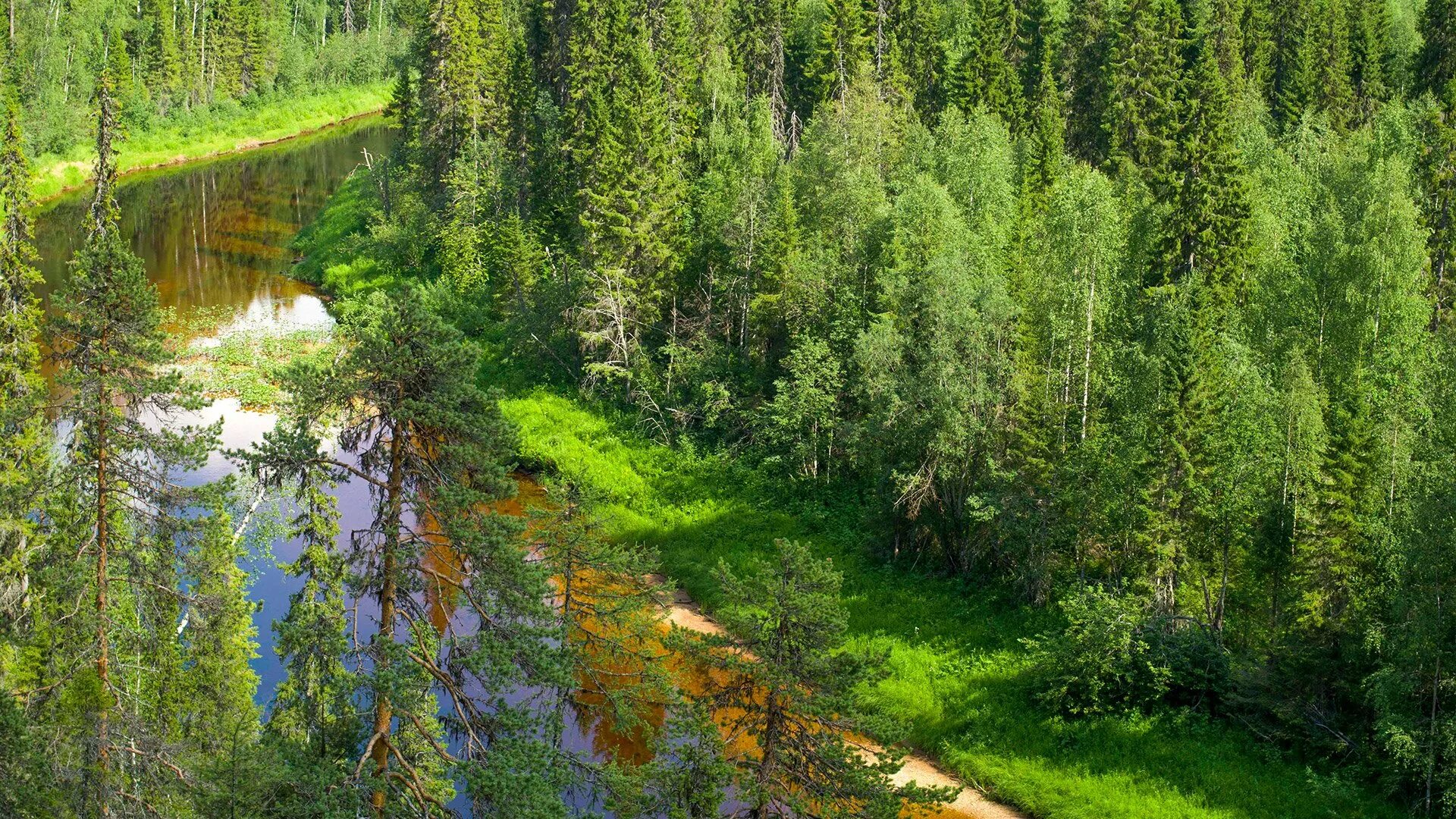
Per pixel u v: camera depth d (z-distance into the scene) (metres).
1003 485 40.69
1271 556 35.91
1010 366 42.56
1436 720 29.73
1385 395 40.09
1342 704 33.44
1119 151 70.38
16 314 30.91
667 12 73.56
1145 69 70.94
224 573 25.02
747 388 54.94
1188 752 33.19
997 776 33.56
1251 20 83.44
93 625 21.31
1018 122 74.06
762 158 65.44
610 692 28.56
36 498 21.33
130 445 21.38
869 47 80.12
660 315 59.22
